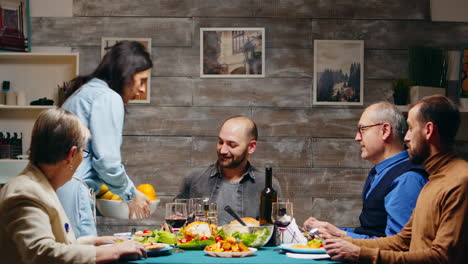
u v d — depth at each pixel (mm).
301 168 4039
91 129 2398
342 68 4078
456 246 1655
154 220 3975
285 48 4082
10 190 1612
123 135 4023
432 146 1829
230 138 2750
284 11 4094
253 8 4090
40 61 4023
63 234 1683
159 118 4031
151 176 4004
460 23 4117
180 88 4051
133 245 1695
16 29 3979
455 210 1677
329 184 4031
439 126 1814
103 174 2383
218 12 4078
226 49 4074
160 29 4074
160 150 4020
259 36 4074
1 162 3691
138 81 2633
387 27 4105
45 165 1690
